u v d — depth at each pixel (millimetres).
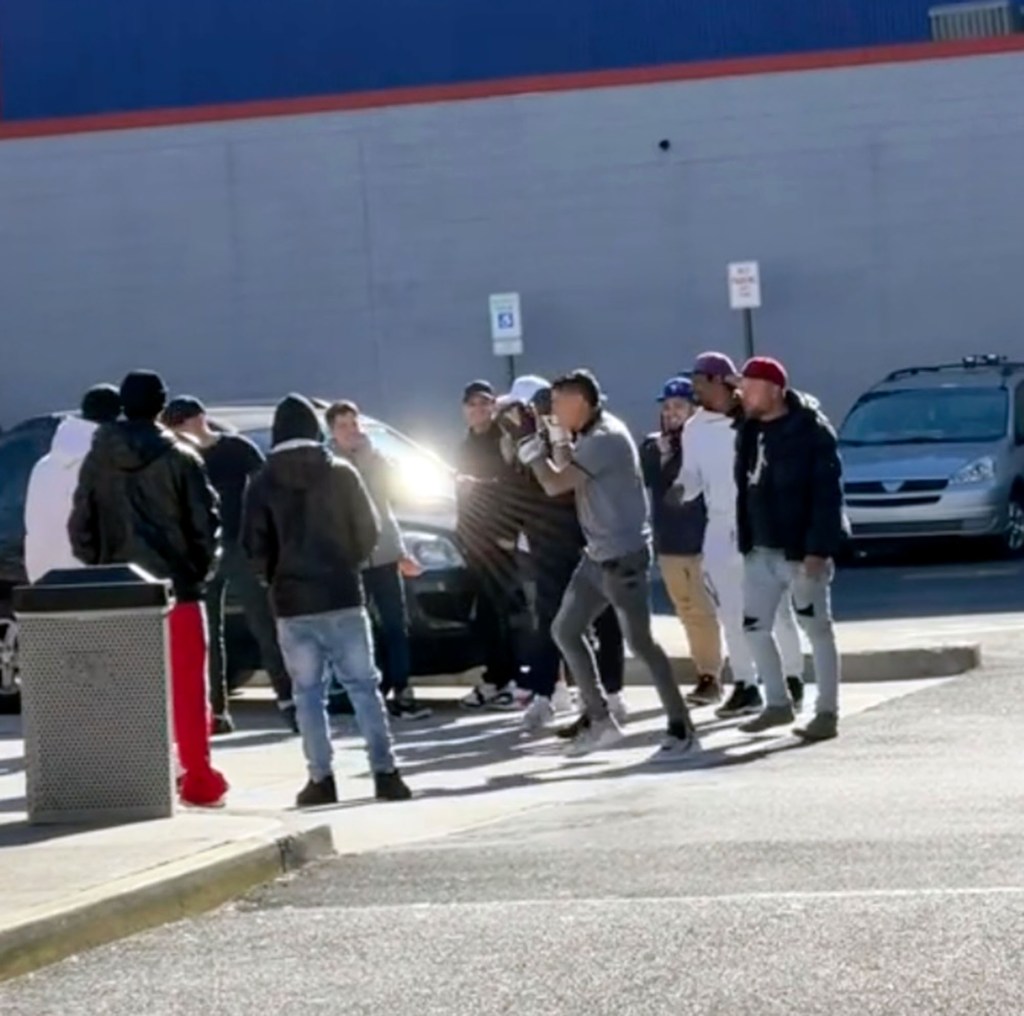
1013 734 16047
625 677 20594
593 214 38219
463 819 13891
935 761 14977
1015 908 10242
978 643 20406
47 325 39312
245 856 11805
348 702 18953
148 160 39094
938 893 10641
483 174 38406
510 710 19453
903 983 9031
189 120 39000
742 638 17969
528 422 18125
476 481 18766
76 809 13055
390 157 38594
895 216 37625
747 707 18047
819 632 16219
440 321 38562
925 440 31219
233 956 10250
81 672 13062
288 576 14547
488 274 38438
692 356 38062
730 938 9961
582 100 38156
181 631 14289
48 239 39250
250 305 38906
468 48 51406
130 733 13062
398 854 12555
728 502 17891
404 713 18828
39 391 39312
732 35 50469
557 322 38312
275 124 38812
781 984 9117
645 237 38062
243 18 52031
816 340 37812
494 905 10992
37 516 16234
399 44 51594
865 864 11469
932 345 37594
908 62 37469
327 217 38719
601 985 9258
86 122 39156
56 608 13047
